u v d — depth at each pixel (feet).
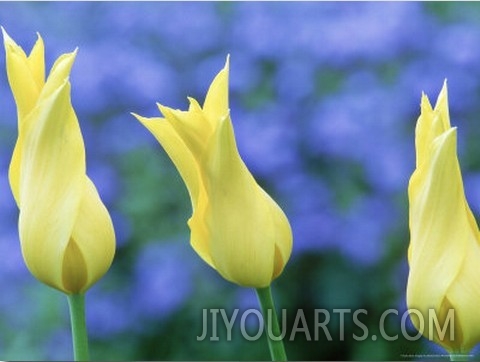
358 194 4.19
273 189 4.24
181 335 4.05
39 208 2.09
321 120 4.19
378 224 4.06
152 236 4.21
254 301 4.01
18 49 2.12
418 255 2.08
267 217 2.13
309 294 4.06
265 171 4.21
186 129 2.11
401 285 4.01
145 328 4.07
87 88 4.41
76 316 2.12
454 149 2.06
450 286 2.07
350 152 4.20
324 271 4.06
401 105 4.29
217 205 2.13
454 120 4.29
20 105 2.12
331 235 4.04
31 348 4.12
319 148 4.20
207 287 4.08
